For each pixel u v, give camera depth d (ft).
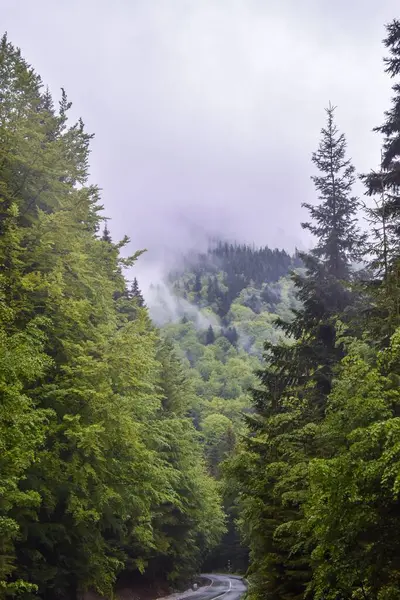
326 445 33.96
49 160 50.37
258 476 45.68
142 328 53.67
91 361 47.39
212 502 156.97
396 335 26.05
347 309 53.16
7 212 45.44
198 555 164.14
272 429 47.65
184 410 126.11
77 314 46.98
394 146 44.42
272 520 47.06
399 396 26.94
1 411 30.19
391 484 23.00
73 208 53.78
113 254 60.08
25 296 44.91
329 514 24.76
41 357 35.14
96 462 49.90
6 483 34.81
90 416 48.19
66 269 51.62
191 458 126.62
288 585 48.19
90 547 58.44
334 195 62.75
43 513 54.03
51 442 48.80
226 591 142.00
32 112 51.70
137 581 117.19
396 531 24.56
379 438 23.76
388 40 44.29
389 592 23.70
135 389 56.49
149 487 59.41
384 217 38.01
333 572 26.04
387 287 35.04
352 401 27.07
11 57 52.01
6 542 44.45
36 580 54.75
